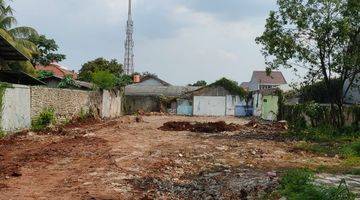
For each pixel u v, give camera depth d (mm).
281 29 26625
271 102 45938
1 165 13633
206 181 12312
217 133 27812
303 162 15898
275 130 30672
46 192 10531
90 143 19547
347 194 8719
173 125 30344
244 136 25703
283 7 26062
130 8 94000
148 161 15234
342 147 19406
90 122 33594
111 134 24359
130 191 10875
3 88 20859
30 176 12266
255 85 91188
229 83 58969
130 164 14508
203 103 59781
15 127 22703
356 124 26031
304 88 29203
